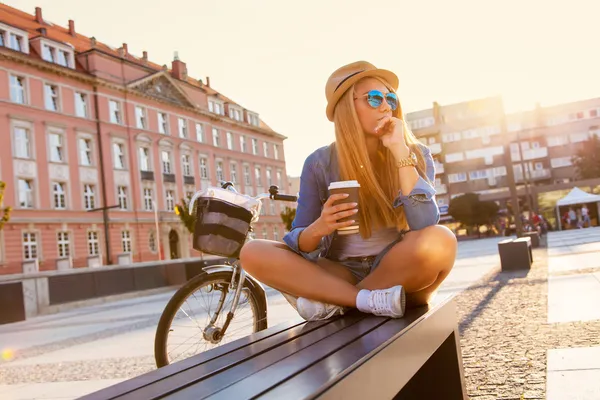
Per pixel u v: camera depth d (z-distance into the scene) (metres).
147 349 5.26
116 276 16.42
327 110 2.14
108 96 38.47
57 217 33.59
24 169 32.12
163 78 43.94
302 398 0.77
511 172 17.11
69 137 35.19
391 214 2.02
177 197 43.53
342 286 1.76
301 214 2.14
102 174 37.12
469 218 51.19
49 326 9.70
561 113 65.88
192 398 0.87
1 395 3.68
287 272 1.82
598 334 3.41
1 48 31.33
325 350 1.15
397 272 1.79
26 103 32.88
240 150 53.34
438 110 67.56
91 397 0.95
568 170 64.50
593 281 6.29
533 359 2.96
